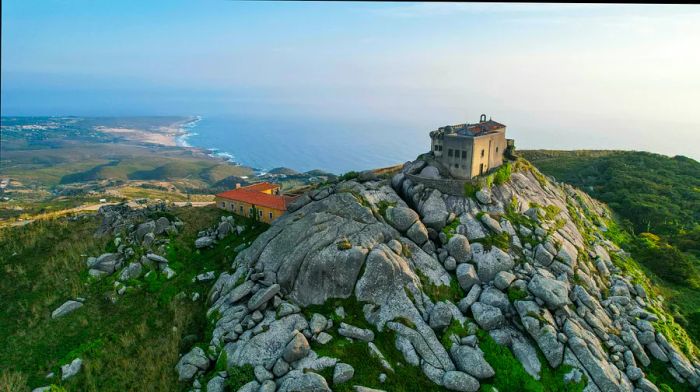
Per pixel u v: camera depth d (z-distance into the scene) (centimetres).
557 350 5922
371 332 5888
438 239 7544
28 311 6844
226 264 7900
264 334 5753
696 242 11275
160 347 6172
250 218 9431
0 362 5891
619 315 7112
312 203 7900
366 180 8669
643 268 9475
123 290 7231
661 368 6400
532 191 9588
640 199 14362
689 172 17425
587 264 8094
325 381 5103
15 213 16350
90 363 5884
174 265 7938
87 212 10081
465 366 5653
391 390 5269
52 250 8144
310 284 6444
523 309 6303
